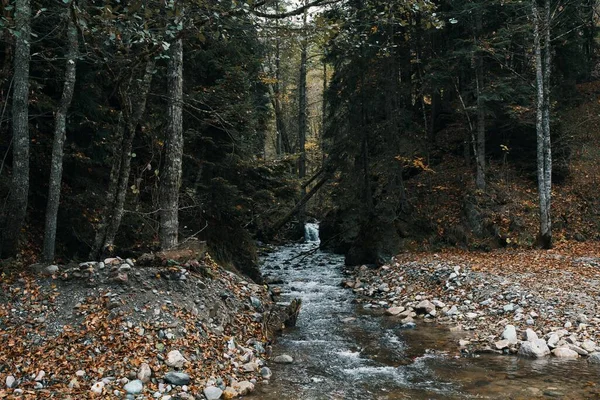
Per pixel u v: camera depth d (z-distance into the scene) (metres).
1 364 6.45
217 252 14.95
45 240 9.20
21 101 8.71
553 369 8.23
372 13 8.20
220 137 14.88
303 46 8.09
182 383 6.90
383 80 21.17
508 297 12.35
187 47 13.65
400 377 8.17
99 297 8.25
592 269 14.47
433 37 23.72
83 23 6.10
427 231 20.84
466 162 23.36
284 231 32.28
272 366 8.71
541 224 18.50
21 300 7.87
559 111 24.53
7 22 5.94
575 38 24.58
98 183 12.53
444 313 12.68
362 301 15.08
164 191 11.04
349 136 21.95
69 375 6.50
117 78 9.07
